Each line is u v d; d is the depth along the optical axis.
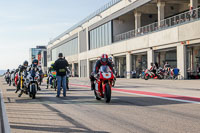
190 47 29.77
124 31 47.88
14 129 6.08
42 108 9.31
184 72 28.77
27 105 10.16
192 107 8.99
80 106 9.71
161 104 9.84
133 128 6.03
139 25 41.56
